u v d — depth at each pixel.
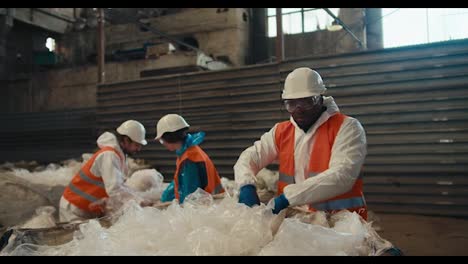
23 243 1.40
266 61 11.39
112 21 11.99
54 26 12.58
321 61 4.76
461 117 4.14
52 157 6.97
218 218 1.43
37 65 11.69
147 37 11.55
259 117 5.18
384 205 4.46
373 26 10.45
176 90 5.70
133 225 1.42
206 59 9.52
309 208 1.82
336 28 8.98
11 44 11.82
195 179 2.59
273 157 2.18
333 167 1.78
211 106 5.47
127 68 9.91
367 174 4.52
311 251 1.21
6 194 3.49
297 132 2.02
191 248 1.25
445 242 3.42
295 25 11.34
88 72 10.20
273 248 1.23
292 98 1.87
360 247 1.28
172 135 2.70
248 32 11.41
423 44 4.28
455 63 4.16
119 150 3.06
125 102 6.09
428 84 4.27
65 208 2.97
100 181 2.99
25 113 7.54
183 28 11.34
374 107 4.49
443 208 4.23
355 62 4.58
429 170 4.27
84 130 7.04
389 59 4.43
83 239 1.35
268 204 1.65
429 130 4.27
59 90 10.43
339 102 4.64
